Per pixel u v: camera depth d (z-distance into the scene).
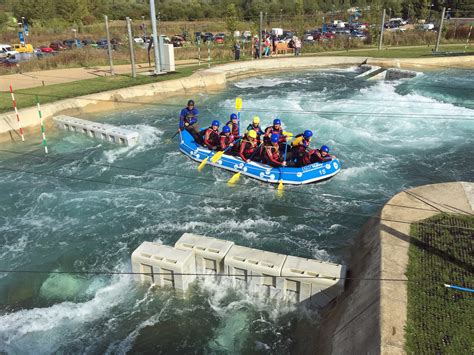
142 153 14.73
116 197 11.70
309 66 30.33
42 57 30.42
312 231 9.98
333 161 12.56
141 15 76.00
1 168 13.55
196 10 77.38
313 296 7.51
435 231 7.83
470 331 5.69
